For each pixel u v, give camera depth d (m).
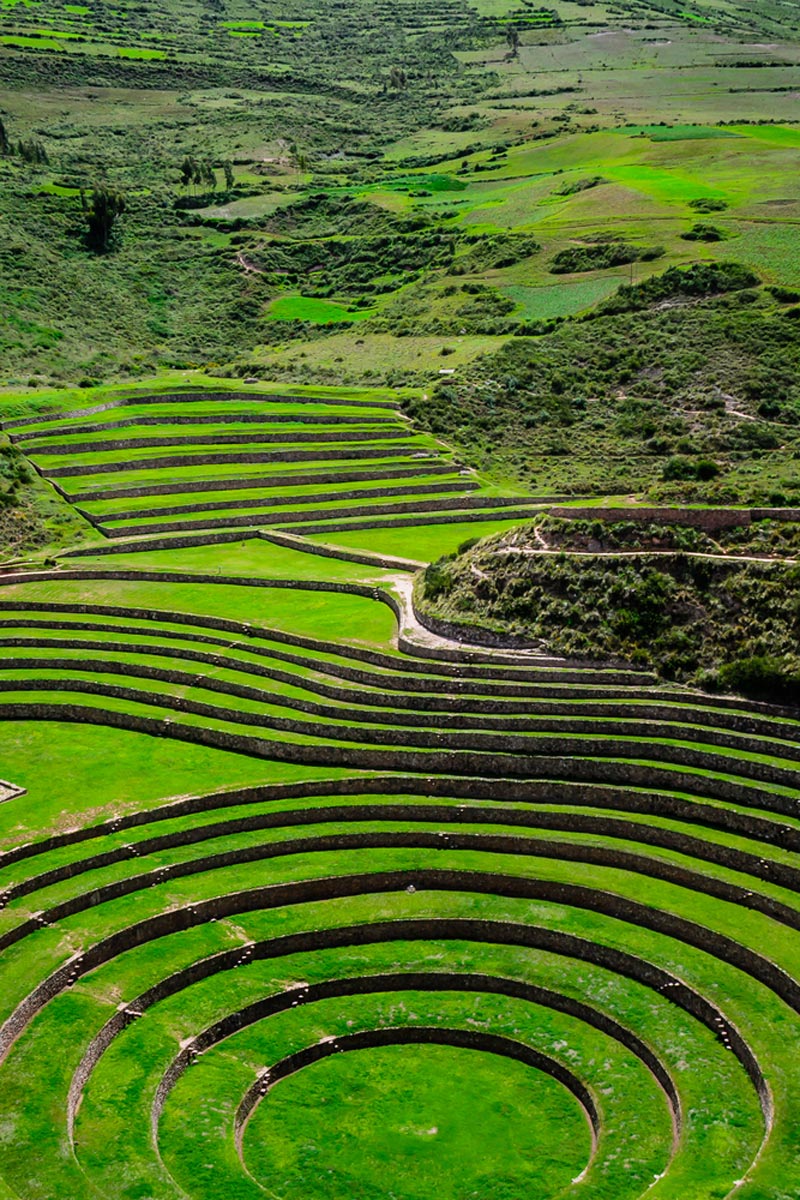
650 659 59.91
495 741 57.34
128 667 72.06
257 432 120.06
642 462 115.00
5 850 52.25
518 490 108.88
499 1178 38.34
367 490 107.44
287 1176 38.50
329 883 50.97
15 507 102.25
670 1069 41.25
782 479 98.88
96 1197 35.72
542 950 47.94
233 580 86.50
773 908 47.16
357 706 62.47
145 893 50.59
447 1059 43.78
